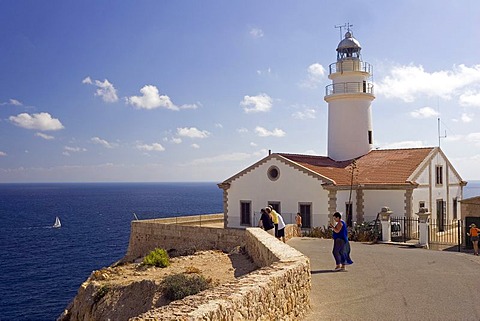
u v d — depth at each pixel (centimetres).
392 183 3303
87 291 2120
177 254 3131
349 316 1084
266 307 855
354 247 2352
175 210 13600
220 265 2277
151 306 1820
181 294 1805
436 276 1534
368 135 4056
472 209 2752
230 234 3047
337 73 4075
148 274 2219
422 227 2506
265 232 2248
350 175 3569
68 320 2188
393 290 1333
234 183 3684
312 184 3269
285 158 3422
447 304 1179
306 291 1148
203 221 4247
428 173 3603
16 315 3456
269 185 3491
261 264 1780
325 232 2980
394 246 2441
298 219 3044
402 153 3806
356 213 3425
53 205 16488
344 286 1384
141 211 13200
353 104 4025
